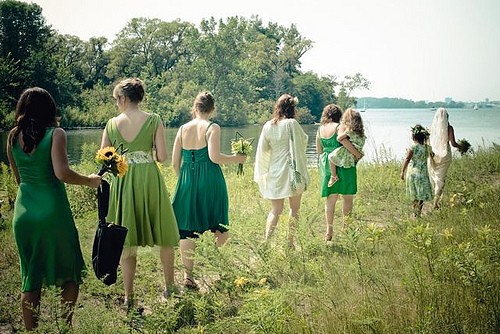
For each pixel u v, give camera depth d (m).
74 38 86.19
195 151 5.57
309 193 10.05
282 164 6.54
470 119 103.81
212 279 5.54
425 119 124.38
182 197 5.56
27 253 4.11
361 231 6.09
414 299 4.24
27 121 4.08
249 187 11.28
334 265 5.11
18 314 4.74
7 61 60.41
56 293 3.83
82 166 11.30
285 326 3.94
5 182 10.01
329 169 7.06
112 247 4.48
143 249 6.24
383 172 12.03
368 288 4.61
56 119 4.22
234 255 5.19
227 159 5.64
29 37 68.06
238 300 4.83
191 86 78.56
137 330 4.36
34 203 4.09
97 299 5.21
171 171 11.70
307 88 103.19
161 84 81.19
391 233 6.26
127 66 89.62
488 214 7.02
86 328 3.92
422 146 8.55
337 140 6.98
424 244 4.80
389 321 3.99
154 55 90.31
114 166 4.43
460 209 7.54
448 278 4.59
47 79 67.25
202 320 4.37
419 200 8.59
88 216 8.68
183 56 91.62
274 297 4.04
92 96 75.38
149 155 5.06
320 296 4.45
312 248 5.48
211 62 82.50
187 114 76.12
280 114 6.64
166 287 5.19
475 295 4.21
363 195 10.22
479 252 4.93
